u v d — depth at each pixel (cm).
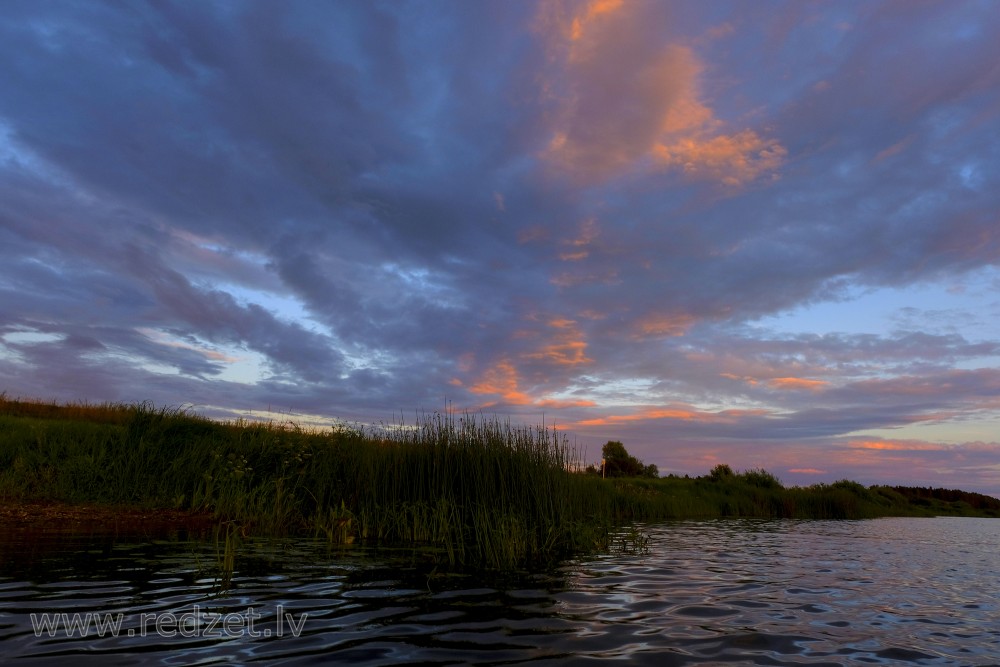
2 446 1355
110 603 534
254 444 1454
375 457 1272
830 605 669
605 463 3325
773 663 445
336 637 464
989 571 1035
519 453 1194
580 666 417
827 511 2777
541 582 721
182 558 768
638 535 1308
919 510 3738
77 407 2091
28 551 788
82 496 1226
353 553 884
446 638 473
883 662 462
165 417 1474
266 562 776
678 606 621
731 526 1830
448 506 1125
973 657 484
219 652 417
